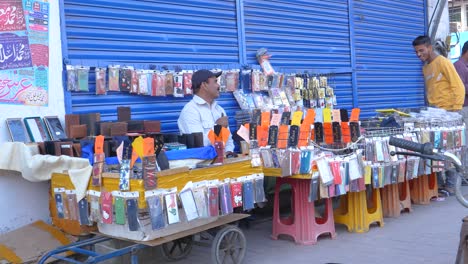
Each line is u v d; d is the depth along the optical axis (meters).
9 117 4.12
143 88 5.19
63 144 3.83
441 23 10.08
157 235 3.59
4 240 3.92
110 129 4.07
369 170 5.04
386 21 8.80
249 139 4.53
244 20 6.36
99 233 3.87
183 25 5.71
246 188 4.02
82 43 4.79
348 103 7.95
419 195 6.49
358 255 4.51
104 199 3.48
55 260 3.86
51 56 4.43
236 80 6.14
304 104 7.00
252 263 4.38
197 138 4.30
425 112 6.12
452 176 6.86
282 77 6.62
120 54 5.11
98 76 4.82
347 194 5.40
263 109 5.83
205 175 3.71
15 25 4.15
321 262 4.35
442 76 6.89
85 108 4.78
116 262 4.22
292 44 7.01
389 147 5.23
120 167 3.50
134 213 3.34
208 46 5.96
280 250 4.76
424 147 2.76
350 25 7.95
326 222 5.04
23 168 3.83
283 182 5.07
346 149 4.88
